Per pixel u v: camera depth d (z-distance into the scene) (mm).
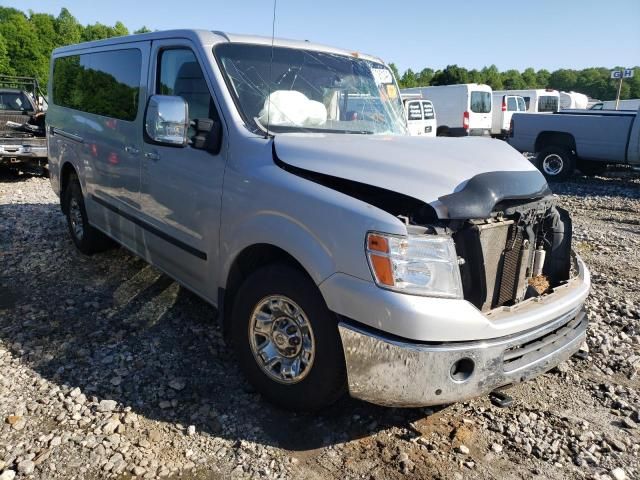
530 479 2809
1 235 6664
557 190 12672
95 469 2742
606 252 7180
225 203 3426
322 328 2889
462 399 2748
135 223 4562
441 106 22406
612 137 12867
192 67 3822
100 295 4914
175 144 3584
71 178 5949
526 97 25812
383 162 2990
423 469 2838
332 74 4152
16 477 2656
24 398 3301
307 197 2938
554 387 3701
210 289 3719
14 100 12680
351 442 3025
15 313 4488
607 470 2902
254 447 2955
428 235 2674
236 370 3717
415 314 2568
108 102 4973
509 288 3086
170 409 3260
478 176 2953
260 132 3463
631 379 3867
